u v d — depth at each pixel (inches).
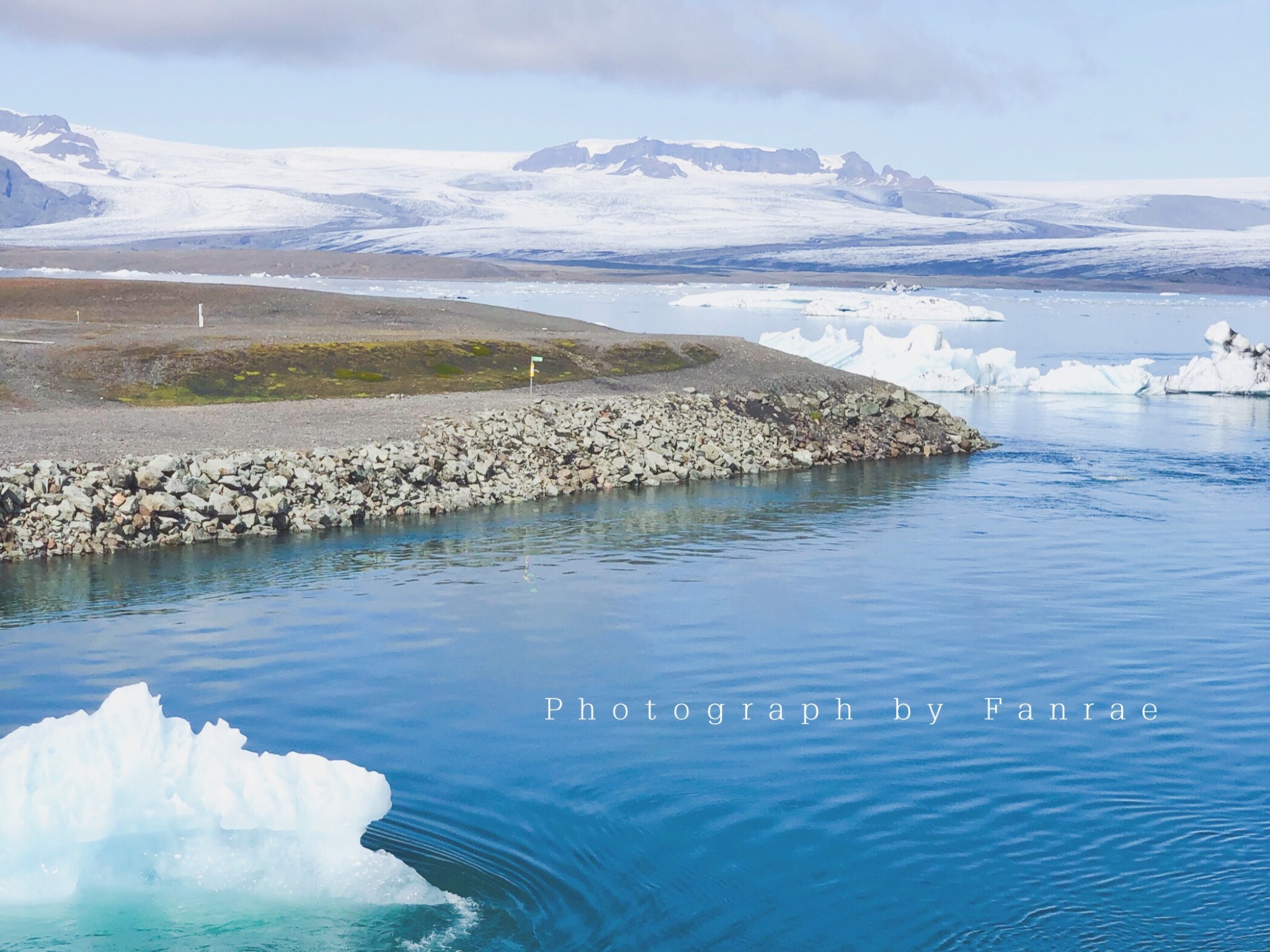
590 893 846.5
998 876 885.2
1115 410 4188.0
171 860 758.5
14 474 1898.4
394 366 3287.4
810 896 852.6
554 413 2773.1
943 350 5027.1
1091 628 1546.5
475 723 1181.1
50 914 722.8
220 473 2041.1
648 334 4195.4
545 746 1125.1
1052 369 5354.3
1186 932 812.6
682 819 970.1
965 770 1080.8
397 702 1235.9
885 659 1408.7
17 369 2974.9
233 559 1838.1
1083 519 2251.5
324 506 2094.0
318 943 727.7
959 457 3078.2
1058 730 1181.7
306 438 2351.1
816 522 2207.2
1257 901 852.6
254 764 778.8
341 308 4635.8
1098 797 1023.6
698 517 2239.2
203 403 2893.7
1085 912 837.2
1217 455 3120.1
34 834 725.3
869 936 803.4
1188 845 934.4
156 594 1631.4
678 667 1369.3
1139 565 1895.9
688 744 1131.9
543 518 2202.3
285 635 1457.9
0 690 1255.5
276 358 3235.7
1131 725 1201.4
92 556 1836.9
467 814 971.3
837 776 1063.6
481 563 1843.0
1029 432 3567.9
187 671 1322.6
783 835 946.1
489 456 2458.2
